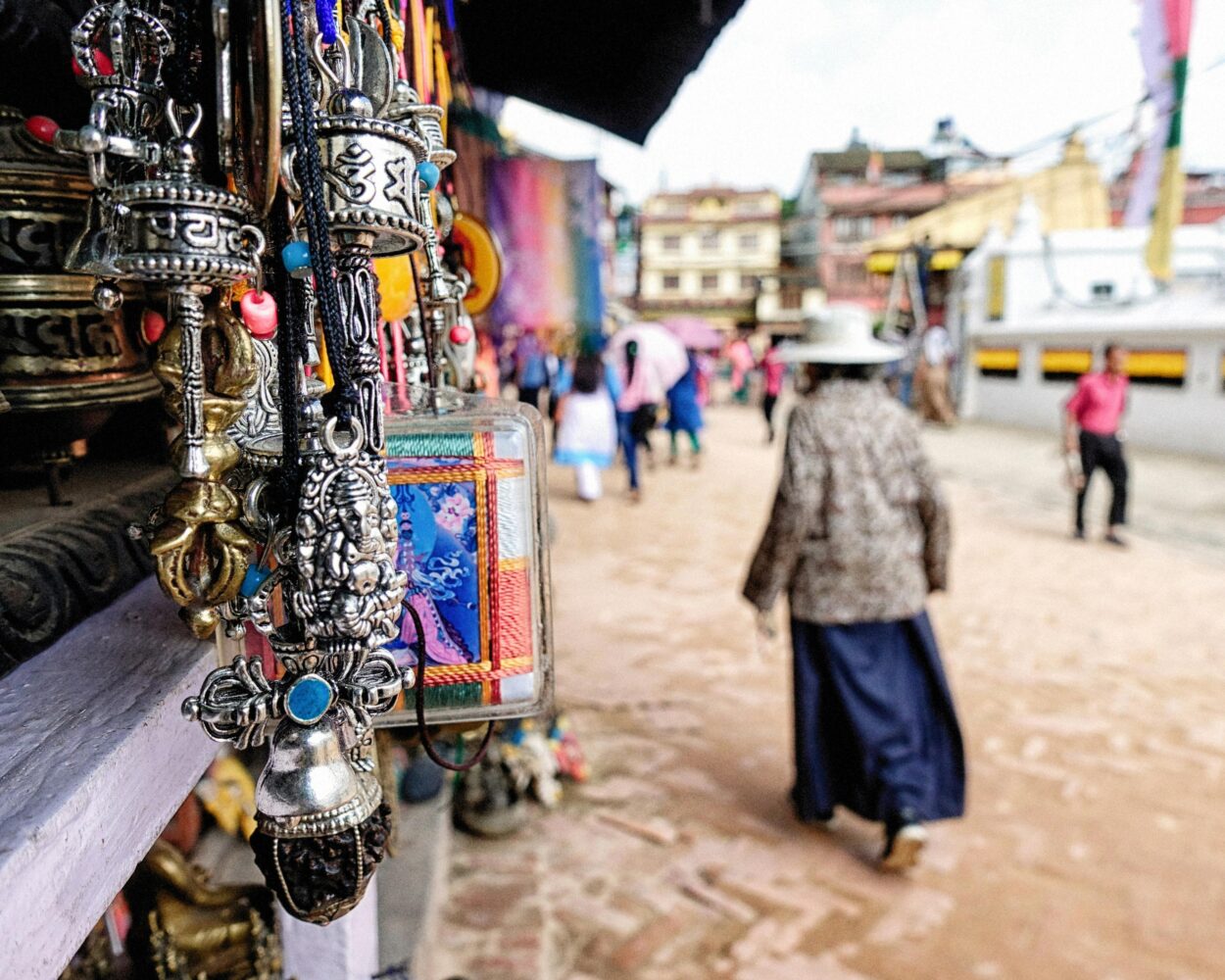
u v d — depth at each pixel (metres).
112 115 0.69
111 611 1.07
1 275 1.07
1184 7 4.86
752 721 4.09
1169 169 7.37
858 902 2.84
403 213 0.72
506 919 2.62
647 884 2.91
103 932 1.61
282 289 0.76
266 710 0.72
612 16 2.68
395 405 1.14
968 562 6.88
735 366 23.14
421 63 1.24
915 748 2.93
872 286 42.53
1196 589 6.13
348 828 0.73
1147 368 13.47
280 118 0.66
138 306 1.24
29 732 0.78
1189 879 2.94
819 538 2.89
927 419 17.12
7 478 1.29
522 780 3.19
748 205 48.72
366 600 0.70
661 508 8.93
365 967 1.72
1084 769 3.64
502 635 1.05
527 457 1.05
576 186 5.35
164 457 1.61
